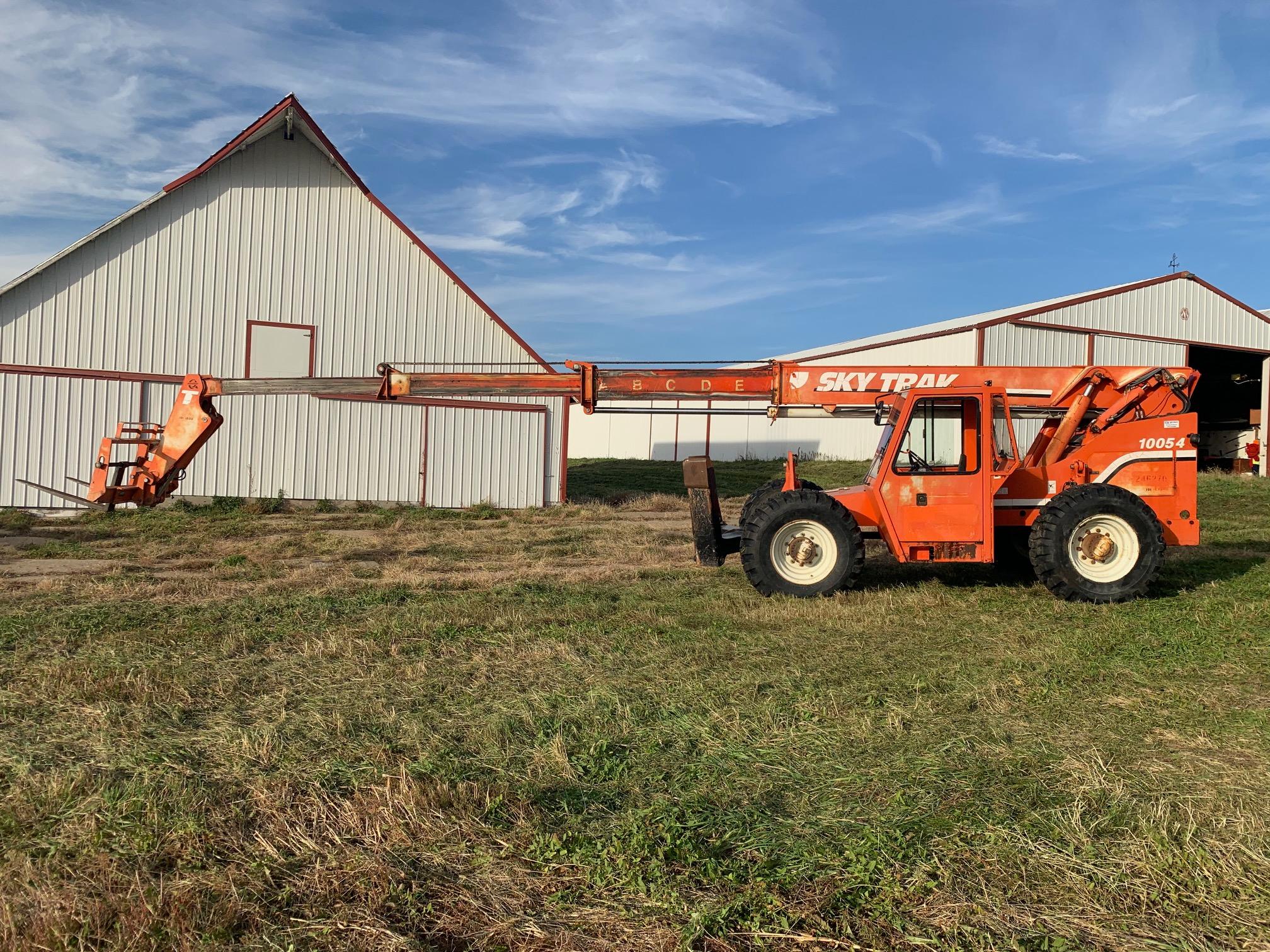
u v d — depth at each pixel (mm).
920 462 8492
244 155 17406
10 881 3070
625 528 14750
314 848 3328
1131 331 25516
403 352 18578
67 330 16375
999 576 9461
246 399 17453
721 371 9016
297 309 17828
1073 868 3205
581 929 2844
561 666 5871
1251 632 6680
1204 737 4453
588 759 4211
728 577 9508
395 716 4820
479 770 4090
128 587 8688
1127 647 6289
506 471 19312
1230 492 20312
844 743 4438
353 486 18203
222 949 2719
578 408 41719
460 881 3105
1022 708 4980
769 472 28375
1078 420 8648
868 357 28266
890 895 3027
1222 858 3246
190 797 3697
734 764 4168
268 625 7031
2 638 6457
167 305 16969
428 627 6906
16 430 16062
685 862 3236
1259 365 27844
